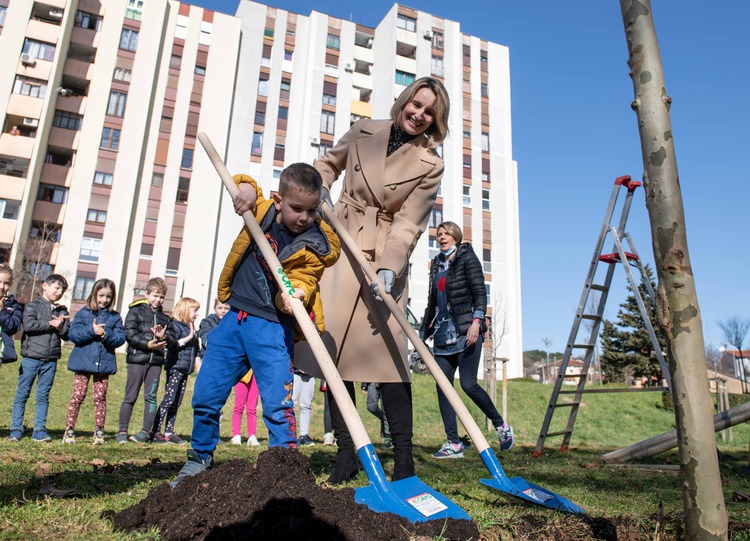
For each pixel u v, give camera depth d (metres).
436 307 5.76
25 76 27.36
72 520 1.95
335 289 3.24
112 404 11.29
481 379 30.91
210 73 31.30
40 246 25.31
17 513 1.96
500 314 35.94
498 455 6.01
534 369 70.06
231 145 32.12
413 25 37.97
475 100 38.66
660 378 37.59
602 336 38.78
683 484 1.71
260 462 2.08
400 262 3.08
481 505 2.64
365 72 39.12
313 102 34.69
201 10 31.77
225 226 30.38
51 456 3.49
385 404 3.12
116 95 28.98
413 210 3.28
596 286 6.95
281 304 2.50
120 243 27.69
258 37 34.22
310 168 2.64
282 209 2.64
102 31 29.45
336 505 1.98
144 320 6.21
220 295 2.70
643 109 1.83
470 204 36.91
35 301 5.46
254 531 1.78
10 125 27.72
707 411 1.70
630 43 1.90
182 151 29.97
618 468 4.96
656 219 1.78
